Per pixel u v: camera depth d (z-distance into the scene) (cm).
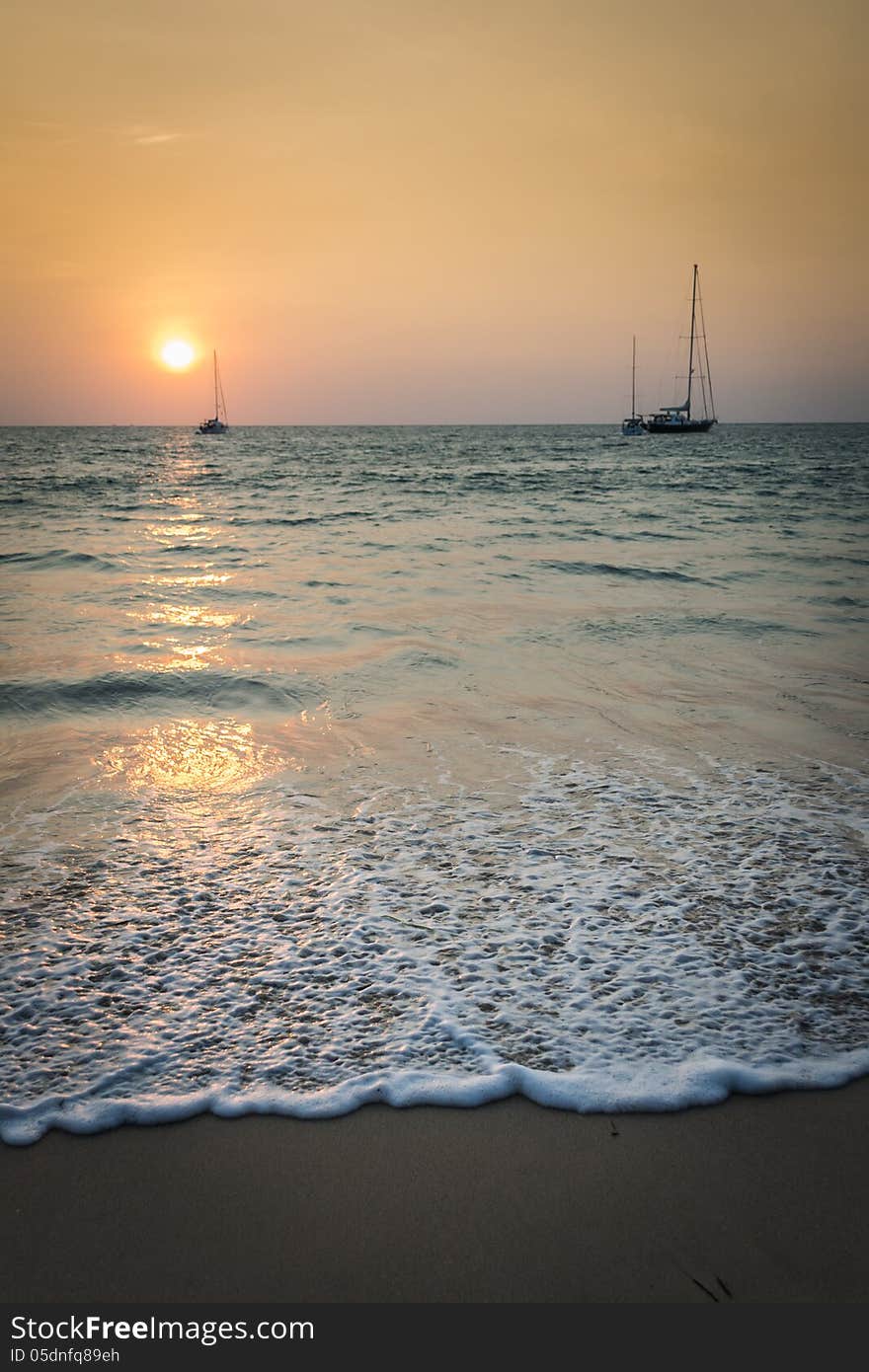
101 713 735
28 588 1267
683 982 365
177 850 488
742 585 1315
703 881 450
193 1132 285
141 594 1223
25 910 420
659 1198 262
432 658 893
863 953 387
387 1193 262
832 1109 296
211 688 795
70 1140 281
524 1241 248
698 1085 305
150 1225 252
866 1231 251
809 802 551
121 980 365
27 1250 245
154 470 4638
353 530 1977
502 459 5797
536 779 591
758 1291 233
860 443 8962
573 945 392
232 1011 345
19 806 549
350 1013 344
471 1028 335
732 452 6838
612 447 7956
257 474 4256
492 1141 282
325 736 678
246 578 1346
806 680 830
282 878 454
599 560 1536
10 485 3478
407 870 463
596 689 796
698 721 713
